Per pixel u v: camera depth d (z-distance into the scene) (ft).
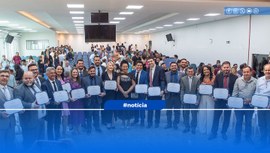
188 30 54.75
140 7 26.96
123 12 32.12
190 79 16.74
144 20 45.44
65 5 25.98
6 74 13.00
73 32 86.53
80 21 46.70
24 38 78.13
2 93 12.88
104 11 30.71
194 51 51.72
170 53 67.82
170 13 32.91
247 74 14.05
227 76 16.05
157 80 18.26
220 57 41.32
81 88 16.12
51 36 79.30
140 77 17.95
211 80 17.67
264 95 12.87
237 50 36.24
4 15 34.76
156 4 24.85
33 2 24.08
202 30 47.83
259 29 31.35
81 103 15.90
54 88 15.15
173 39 64.54
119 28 67.41
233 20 37.17
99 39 31.63
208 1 23.00
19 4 25.20
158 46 80.79
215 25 42.78
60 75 16.72
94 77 17.13
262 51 30.76
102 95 16.46
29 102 13.50
